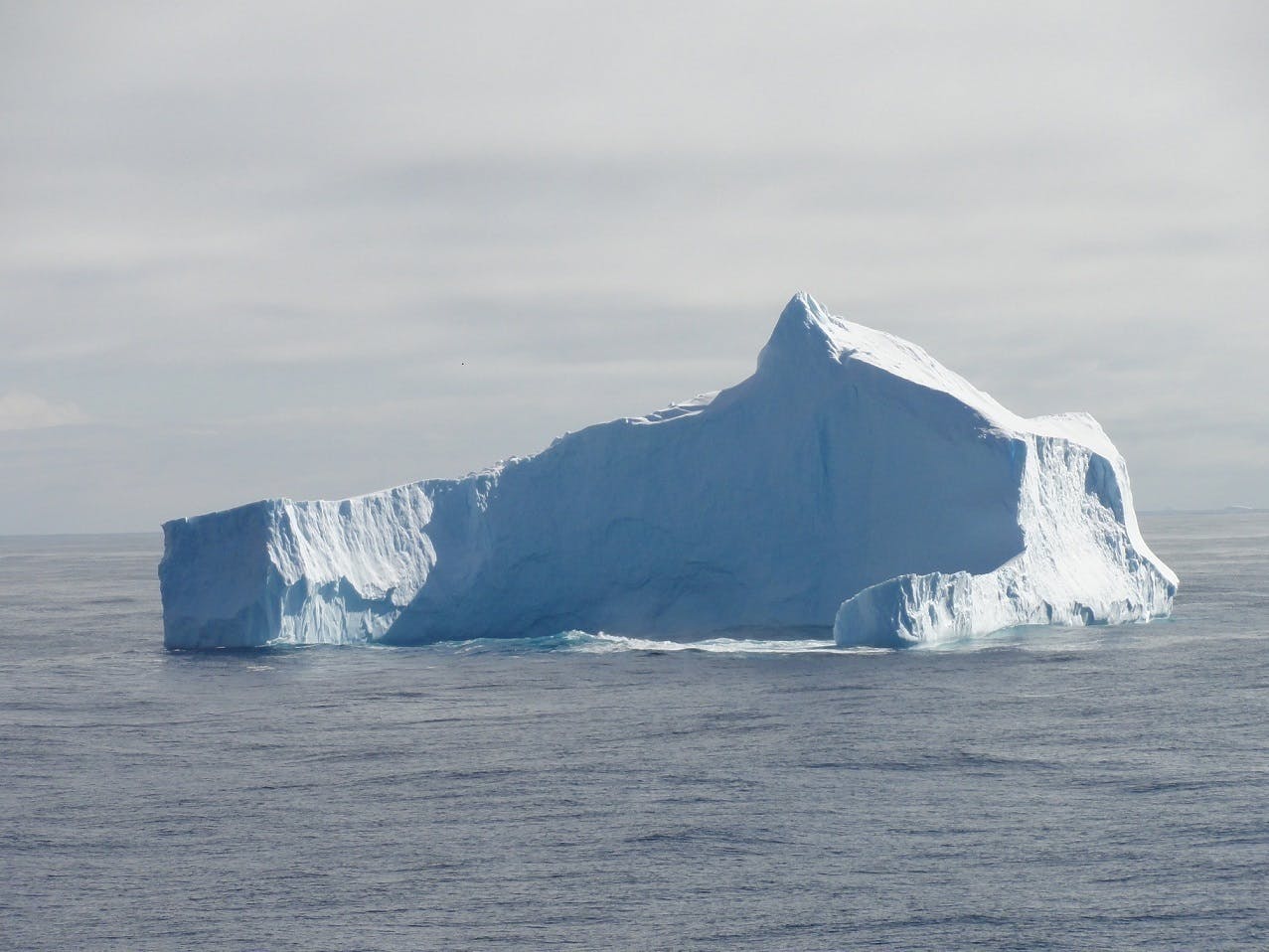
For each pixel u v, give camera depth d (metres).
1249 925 30.44
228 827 38.75
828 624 72.81
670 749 46.28
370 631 74.81
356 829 38.34
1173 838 35.75
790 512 74.56
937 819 37.81
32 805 41.28
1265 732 46.94
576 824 38.19
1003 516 70.00
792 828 37.41
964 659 62.53
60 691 62.03
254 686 62.00
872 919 31.20
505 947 30.03
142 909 32.62
